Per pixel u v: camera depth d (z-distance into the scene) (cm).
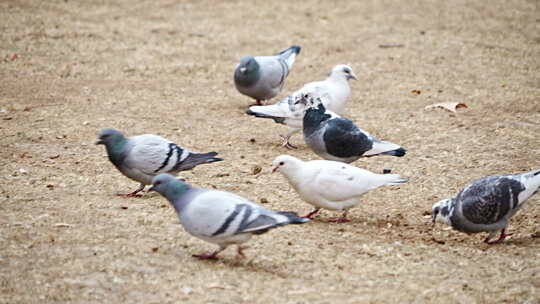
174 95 1800
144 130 1523
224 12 2631
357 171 1070
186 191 892
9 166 1276
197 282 851
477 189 1003
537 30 2456
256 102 1786
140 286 833
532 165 1361
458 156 1412
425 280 888
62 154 1359
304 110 1266
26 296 799
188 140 1476
